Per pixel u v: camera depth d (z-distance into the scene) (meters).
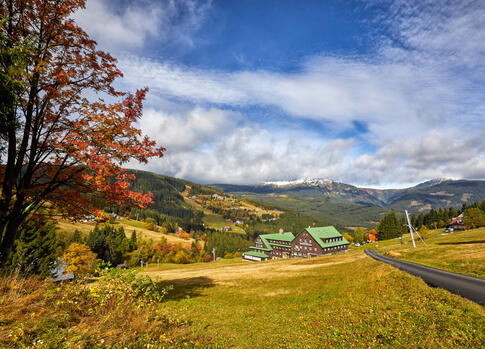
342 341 9.17
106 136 11.05
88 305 7.95
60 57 11.02
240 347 9.80
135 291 9.14
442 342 7.58
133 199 11.77
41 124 11.23
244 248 189.88
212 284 32.62
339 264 41.91
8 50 8.62
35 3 9.71
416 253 37.44
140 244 133.00
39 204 11.19
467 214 96.69
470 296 12.27
